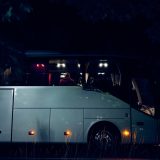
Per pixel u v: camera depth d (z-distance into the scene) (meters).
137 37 10.90
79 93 11.60
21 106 11.62
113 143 11.36
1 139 11.55
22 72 7.37
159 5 7.73
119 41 11.20
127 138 11.30
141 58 11.24
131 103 11.44
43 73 11.57
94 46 11.46
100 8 7.57
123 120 11.38
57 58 11.50
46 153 11.44
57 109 11.57
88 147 11.43
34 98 11.63
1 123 11.58
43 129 11.52
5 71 7.59
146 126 11.30
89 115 11.49
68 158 10.18
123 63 11.52
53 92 11.65
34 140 11.50
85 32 11.30
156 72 11.21
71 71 11.60
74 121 11.50
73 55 11.48
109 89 11.55
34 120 11.56
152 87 11.38
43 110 11.58
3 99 11.66
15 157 10.41
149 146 12.24
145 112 11.39
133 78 11.52
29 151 11.89
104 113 11.45
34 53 11.00
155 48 10.88
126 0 7.57
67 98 11.59
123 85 11.53
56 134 11.48
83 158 10.17
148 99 11.41
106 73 11.59
